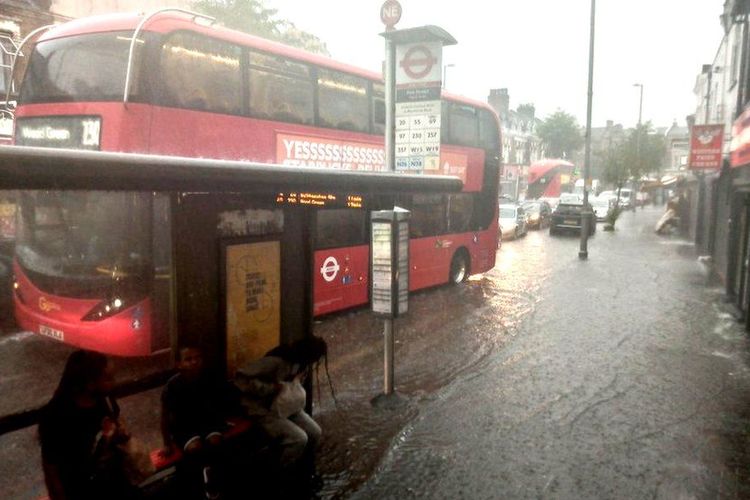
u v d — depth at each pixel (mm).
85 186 3162
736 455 5641
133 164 3357
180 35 7488
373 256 6590
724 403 6941
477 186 14734
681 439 5973
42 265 5711
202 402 4266
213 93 7973
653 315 11523
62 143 7262
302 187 4410
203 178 3738
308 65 9531
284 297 5113
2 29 17547
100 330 5840
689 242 26578
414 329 10320
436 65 8289
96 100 7047
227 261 4605
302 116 9477
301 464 5023
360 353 8805
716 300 13055
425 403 6848
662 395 7176
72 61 7332
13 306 5590
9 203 5863
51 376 4734
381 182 5133
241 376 4574
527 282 15344
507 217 27578
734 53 16000
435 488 4973
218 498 4484
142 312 6023
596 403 6906
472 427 6199
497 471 5277
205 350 4531
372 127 11000
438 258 13586
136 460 3551
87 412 3334
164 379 4395
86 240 5891
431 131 8406
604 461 5488
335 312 11430
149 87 7105
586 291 14094
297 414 5055
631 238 28766
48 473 3238
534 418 6449
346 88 10352
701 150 15320
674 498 4875
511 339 9695
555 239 28094
